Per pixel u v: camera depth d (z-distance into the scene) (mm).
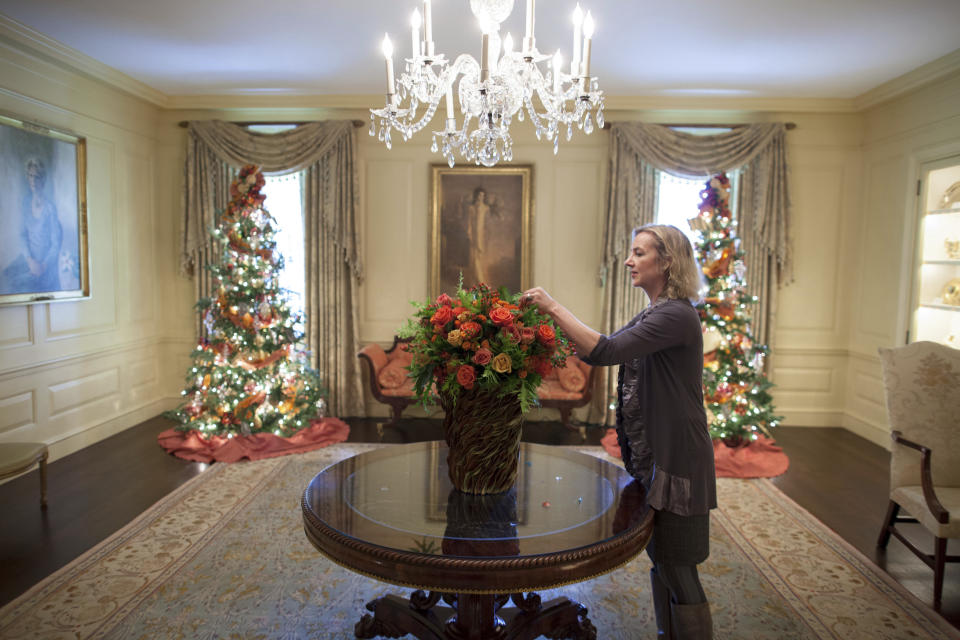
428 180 5863
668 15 3723
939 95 4617
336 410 5934
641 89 5309
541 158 5820
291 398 5098
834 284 5797
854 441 5375
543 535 1713
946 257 4637
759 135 5574
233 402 4887
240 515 3596
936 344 3199
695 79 5000
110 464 4465
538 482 2166
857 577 2977
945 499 2869
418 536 1699
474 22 3871
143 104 5582
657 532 1963
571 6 3596
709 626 1869
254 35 4125
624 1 3531
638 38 4102
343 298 5875
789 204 5637
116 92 5168
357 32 4062
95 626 2473
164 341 5969
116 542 3219
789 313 5852
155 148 5805
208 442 4805
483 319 1910
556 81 2740
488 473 2010
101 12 3754
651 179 5723
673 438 1934
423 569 1569
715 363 4875
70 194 4602
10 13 3764
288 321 5133
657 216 5840
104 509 3658
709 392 4816
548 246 5875
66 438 4641
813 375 5871
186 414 5105
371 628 2305
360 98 5684
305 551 3160
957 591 2865
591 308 5902
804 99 5535
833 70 4711
